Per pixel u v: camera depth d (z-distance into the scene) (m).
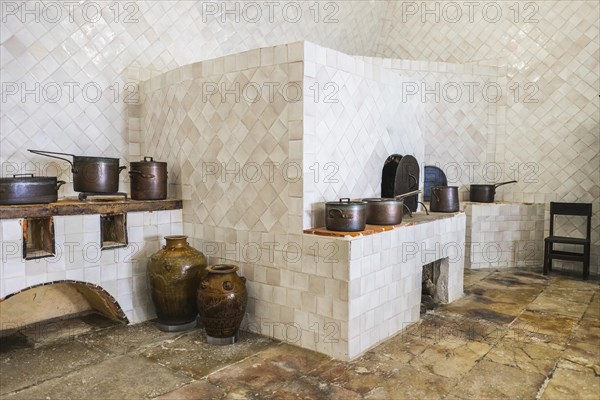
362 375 2.78
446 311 4.10
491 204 5.88
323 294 3.08
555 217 5.92
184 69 3.85
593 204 5.66
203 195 3.81
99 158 3.52
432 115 6.18
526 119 6.09
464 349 3.20
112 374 2.79
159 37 4.41
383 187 4.23
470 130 6.29
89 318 3.89
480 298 4.51
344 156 3.57
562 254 5.47
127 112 4.32
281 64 3.18
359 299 3.06
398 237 3.50
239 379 2.72
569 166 5.82
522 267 5.93
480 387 2.63
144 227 3.75
